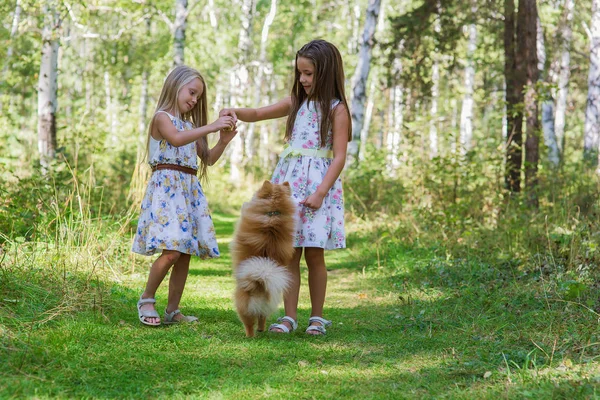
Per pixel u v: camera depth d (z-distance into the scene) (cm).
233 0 2909
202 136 437
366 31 1561
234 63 2705
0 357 325
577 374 326
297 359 371
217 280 675
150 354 362
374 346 409
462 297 549
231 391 305
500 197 932
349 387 319
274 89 3441
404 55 1366
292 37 2888
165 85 457
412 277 677
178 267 457
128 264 673
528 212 812
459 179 1081
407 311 522
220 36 2548
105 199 986
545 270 594
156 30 2825
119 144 1833
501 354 374
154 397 294
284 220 414
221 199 1755
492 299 527
